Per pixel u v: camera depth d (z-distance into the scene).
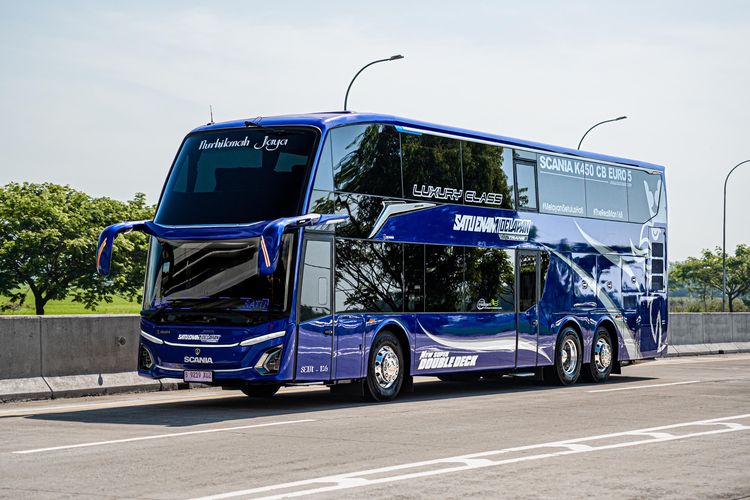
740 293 146.12
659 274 25.00
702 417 14.84
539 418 14.65
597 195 23.08
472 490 8.69
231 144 16.45
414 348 18.05
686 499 8.41
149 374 16.23
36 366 17.39
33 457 10.48
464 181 19.38
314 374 16.03
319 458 10.53
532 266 21.00
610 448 11.41
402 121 18.06
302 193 15.83
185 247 16.12
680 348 35.12
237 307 15.63
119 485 8.84
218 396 18.58
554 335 21.50
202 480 9.12
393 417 14.75
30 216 95.38
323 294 16.17
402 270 17.78
